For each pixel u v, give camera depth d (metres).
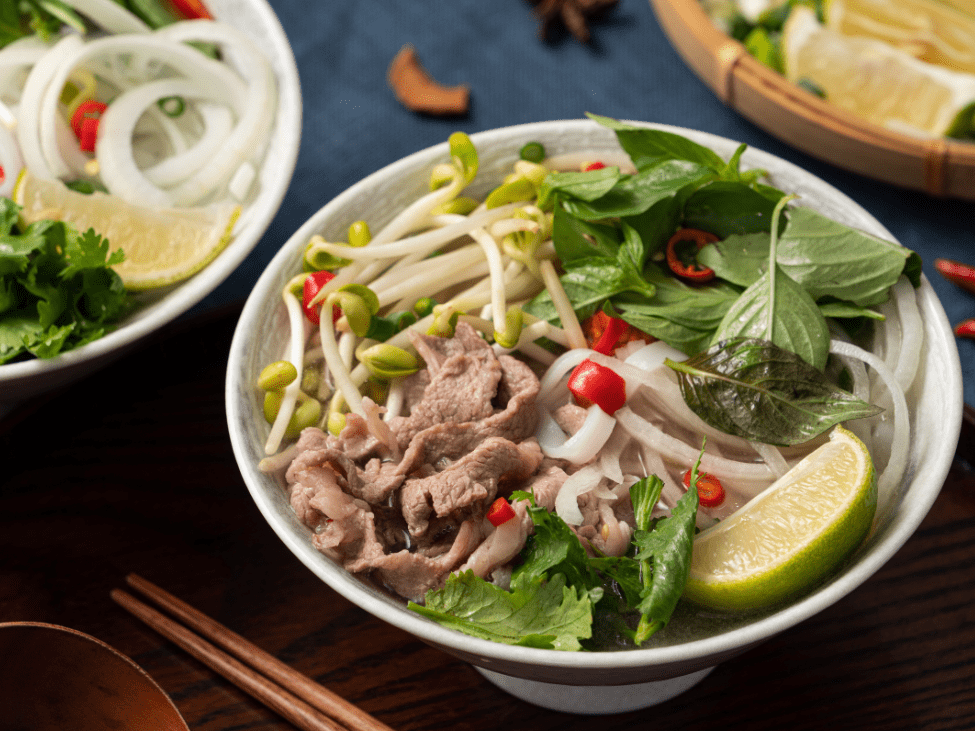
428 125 0.51
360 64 0.53
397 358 0.38
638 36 0.54
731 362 0.37
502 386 0.38
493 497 0.36
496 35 0.54
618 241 0.40
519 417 0.38
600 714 0.38
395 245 0.40
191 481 0.41
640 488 0.36
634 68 0.53
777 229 0.39
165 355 0.43
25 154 0.44
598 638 0.35
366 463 0.38
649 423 0.38
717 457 0.38
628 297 0.39
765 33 0.51
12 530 0.40
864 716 0.38
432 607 0.35
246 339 0.38
